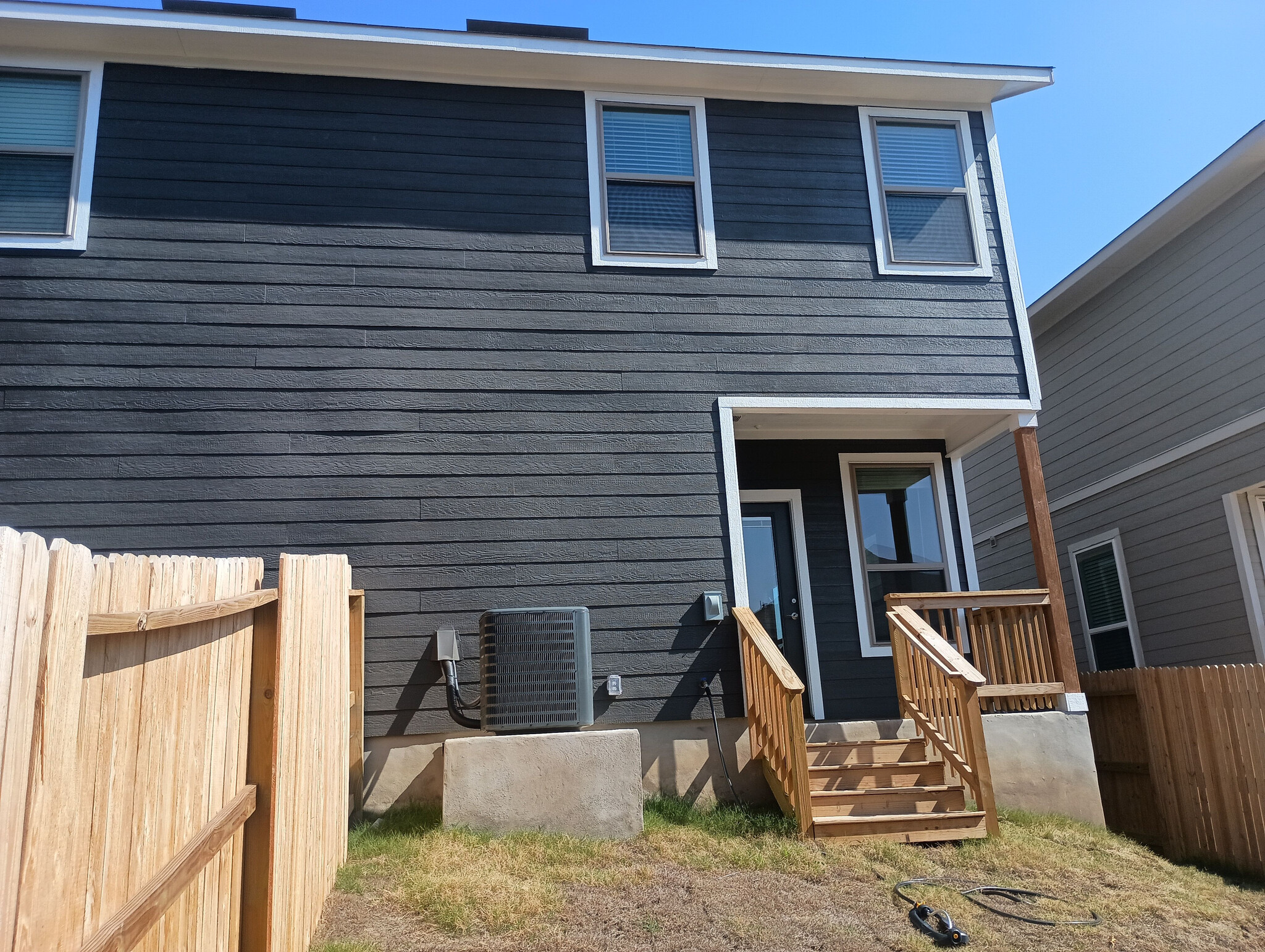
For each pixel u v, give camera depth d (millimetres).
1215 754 7176
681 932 4547
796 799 6004
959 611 8961
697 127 8250
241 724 3539
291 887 3928
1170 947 4754
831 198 8320
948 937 4566
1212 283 9984
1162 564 10672
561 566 7121
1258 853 6699
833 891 5141
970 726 6242
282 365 7133
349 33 7461
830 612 8891
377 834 5922
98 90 7348
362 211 7539
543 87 8102
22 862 1785
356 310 7332
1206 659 9984
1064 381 12688
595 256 7781
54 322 6902
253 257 7285
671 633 7145
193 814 2932
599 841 5859
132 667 2428
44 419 6730
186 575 2912
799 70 8156
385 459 7094
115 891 2289
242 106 7559
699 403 7629
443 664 6734
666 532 7316
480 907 4648
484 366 7402
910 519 9266
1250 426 9383
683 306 7820
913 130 8695
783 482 9094
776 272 8039
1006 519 13836
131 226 7164
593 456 7375
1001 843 5996
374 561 6906
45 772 1871
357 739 6492
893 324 8094
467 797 5996
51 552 1900
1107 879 5691
